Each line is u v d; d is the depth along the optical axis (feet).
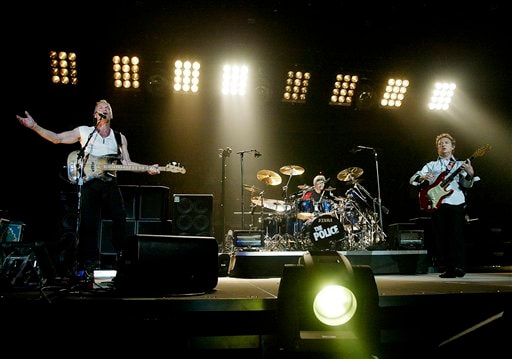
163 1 21.07
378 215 22.62
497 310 8.68
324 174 26.81
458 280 12.74
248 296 8.33
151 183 25.16
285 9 21.97
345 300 6.84
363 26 22.77
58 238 16.75
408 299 8.35
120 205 11.69
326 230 18.10
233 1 21.40
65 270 16.37
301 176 26.84
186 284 8.84
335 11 22.18
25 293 9.00
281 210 21.74
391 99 24.39
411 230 18.48
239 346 7.90
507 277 14.34
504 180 24.73
